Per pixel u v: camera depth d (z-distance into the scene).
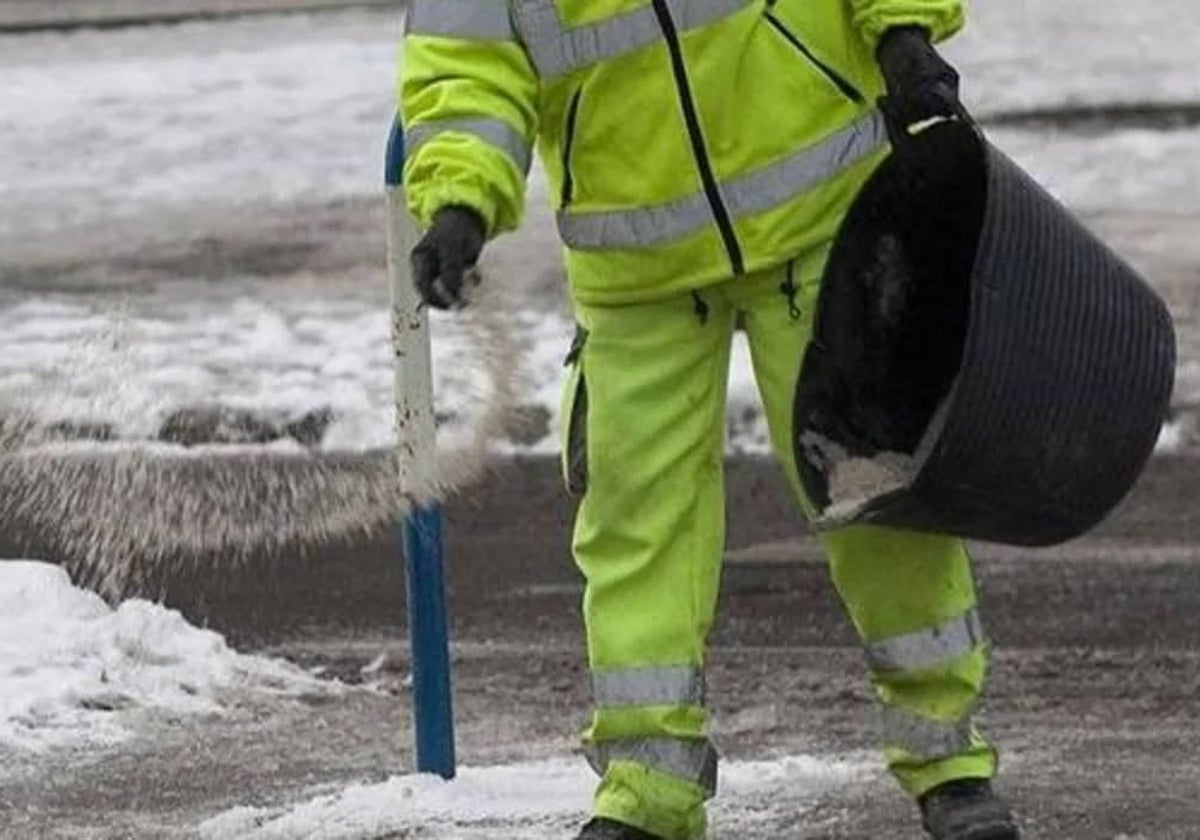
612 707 18.44
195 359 44.06
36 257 51.66
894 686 18.81
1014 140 55.62
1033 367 17.22
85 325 46.25
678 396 18.53
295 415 40.78
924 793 18.89
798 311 18.39
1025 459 17.34
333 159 58.09
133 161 58.78
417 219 18.14
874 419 18.67
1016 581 31.89
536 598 32.12
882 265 18.61
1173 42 63.16
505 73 18.02
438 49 18.02
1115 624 29.69
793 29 18.19
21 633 27.45
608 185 18.33
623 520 18.55
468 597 32.22
